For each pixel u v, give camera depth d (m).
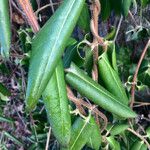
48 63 0.18
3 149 0.46
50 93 0.21
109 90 0.26
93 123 0.25
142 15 0.35
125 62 0.34
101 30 0.36
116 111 0.24
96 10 0.23
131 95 0.30
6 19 0.18
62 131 0.21
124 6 0.26
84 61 0.25
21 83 0.40
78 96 0.29
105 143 0.29
